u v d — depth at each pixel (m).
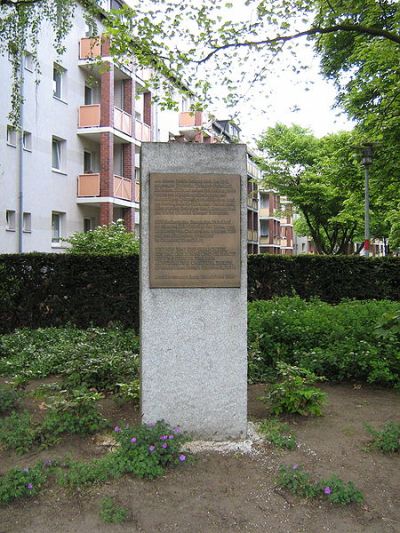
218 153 4.21
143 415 4.20
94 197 22.05
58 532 3.04
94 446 4.08
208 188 4.20
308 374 5.07
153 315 4.17
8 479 3.41
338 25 8.20
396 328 5.71
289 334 6.60
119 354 6.36
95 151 23.80
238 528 3.11
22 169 18.30
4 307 9.39
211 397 4.23
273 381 6.00
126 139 23.98
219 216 4.21
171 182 4.17
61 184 21.02
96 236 15.50
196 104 9.30
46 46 19.64
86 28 21.45
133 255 9.45
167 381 4.20
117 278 9.45
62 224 21.47
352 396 5.56
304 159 30.56
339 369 6.04
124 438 3.87
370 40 11.88
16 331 8.76
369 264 10.11
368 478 3.66
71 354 6.57
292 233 71.31
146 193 4.16
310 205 31.67
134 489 3.45
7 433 4.12
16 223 18.11
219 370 4.23
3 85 17.14
